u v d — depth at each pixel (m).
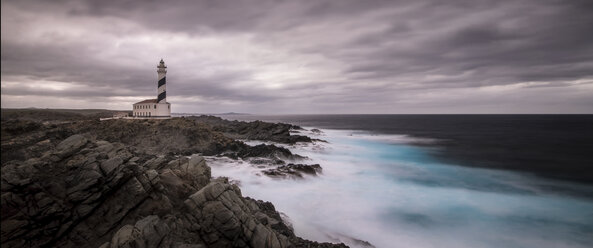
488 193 30.14
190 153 40.72
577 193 30.53
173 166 18.69
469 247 19.12
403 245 19.12
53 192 12.96
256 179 29.19
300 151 51.72
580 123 162.12
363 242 18.86
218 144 44.03
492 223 22.66
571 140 78.75
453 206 25.91
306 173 31.98
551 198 28.84
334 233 20.05
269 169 32.59
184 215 14.49
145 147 41.47
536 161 48.75
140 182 14.73
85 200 13.13
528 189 31.92
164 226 13.32
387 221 22.41
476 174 38.81
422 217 23.34
